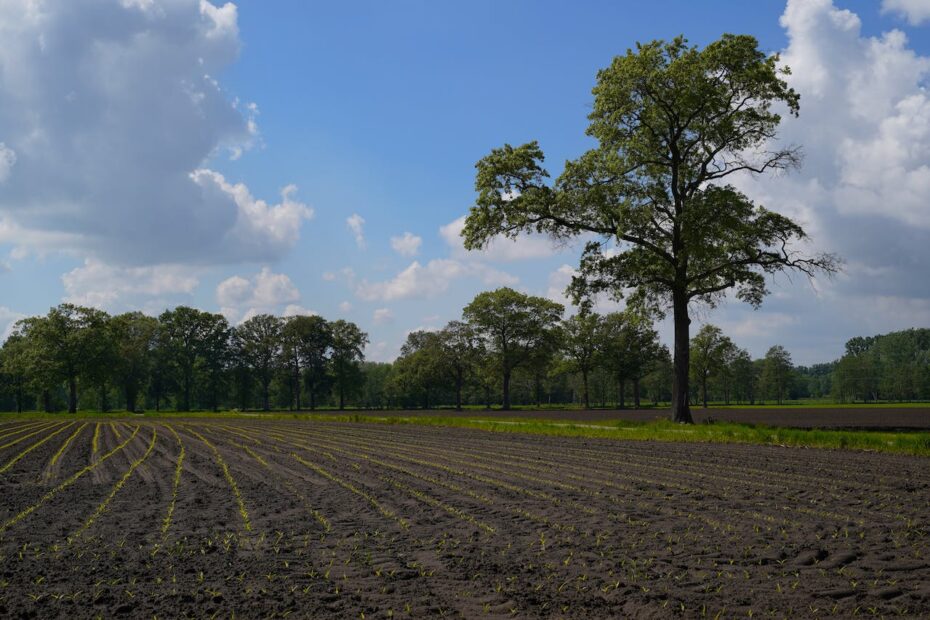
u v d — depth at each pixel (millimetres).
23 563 9625
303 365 115688
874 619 7047
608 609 7457
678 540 10430
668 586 8188
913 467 18484
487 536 10938
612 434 32875
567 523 11805
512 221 35969
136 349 105250
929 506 12883
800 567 8898
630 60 34344
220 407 121312
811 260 33656
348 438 33625
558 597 7871
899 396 158875
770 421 49156
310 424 50531
